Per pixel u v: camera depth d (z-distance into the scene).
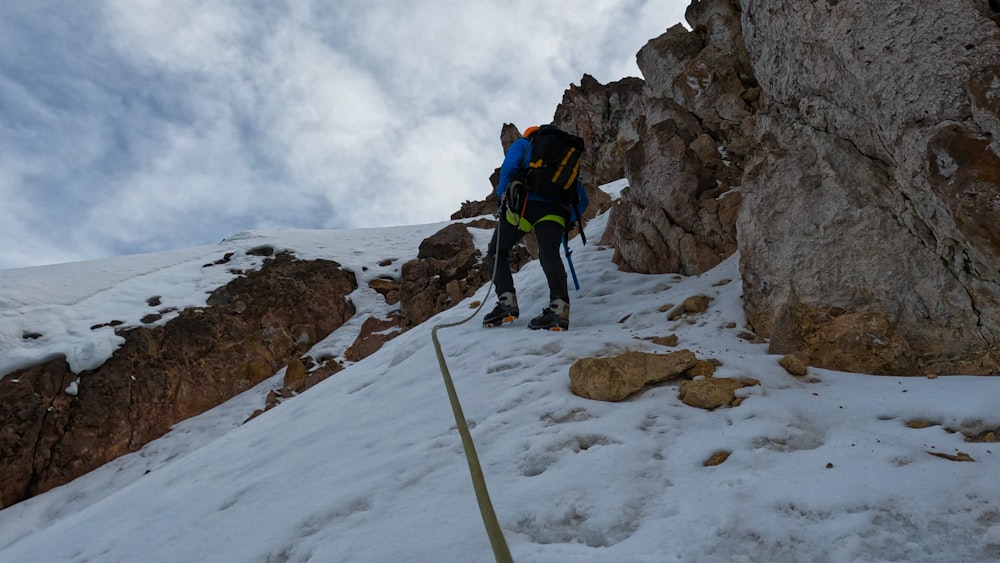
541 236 4.88
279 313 10.53
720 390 3.09
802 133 4.19
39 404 7.88
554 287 4.77
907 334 3.45
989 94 2.79
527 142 5.07
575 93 20.00
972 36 2.98
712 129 7.67
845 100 3.75
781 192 4.16
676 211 5.97
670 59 9.09
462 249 12.41
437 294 10.72
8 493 7.20
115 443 7.96
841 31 3.51
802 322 3.77
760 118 4.80
